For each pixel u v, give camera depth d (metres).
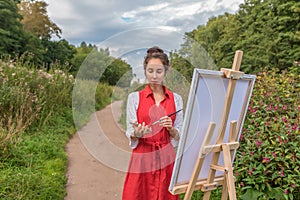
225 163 2.02
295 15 12.17
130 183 1.95
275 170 3.14
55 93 6.40
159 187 1.93
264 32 13.30
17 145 4.23
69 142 5.35
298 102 4.06
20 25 21.11
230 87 1.95
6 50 19.44
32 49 20.77
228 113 1.99
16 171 3.47
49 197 3.11
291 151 3.13
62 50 21.03
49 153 4.36
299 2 11.80
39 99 5.70
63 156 4.43
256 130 3.61
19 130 4.58
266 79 4.75
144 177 1.94
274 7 13.39
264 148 3.16
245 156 3.17
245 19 15.27
